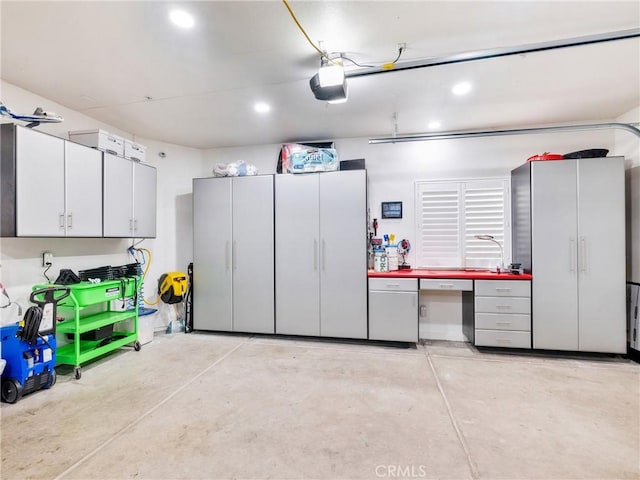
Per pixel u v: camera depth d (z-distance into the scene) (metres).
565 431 1.99
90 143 3.12
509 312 3.30
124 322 3.63
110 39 2.09
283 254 3.87
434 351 3.46
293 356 3.30
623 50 2.21
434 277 3.48
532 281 3.25
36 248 2.87
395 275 3.56
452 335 3.89
